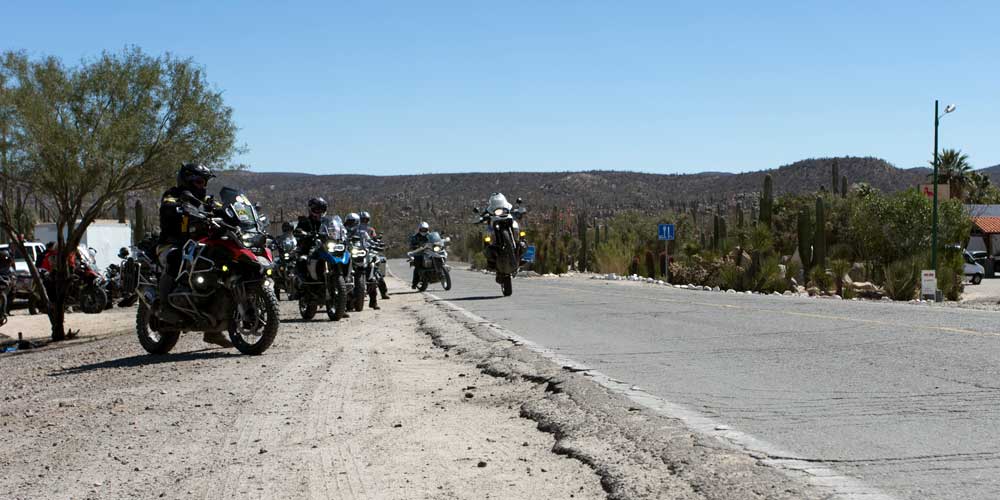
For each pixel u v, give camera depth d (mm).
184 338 13898
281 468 5727
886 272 32875
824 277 34625
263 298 11219
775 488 4734
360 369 10031
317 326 15656
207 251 10961
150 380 9594
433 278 28438
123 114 20578
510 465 5645
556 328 13977
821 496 4602
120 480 5648
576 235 95312
